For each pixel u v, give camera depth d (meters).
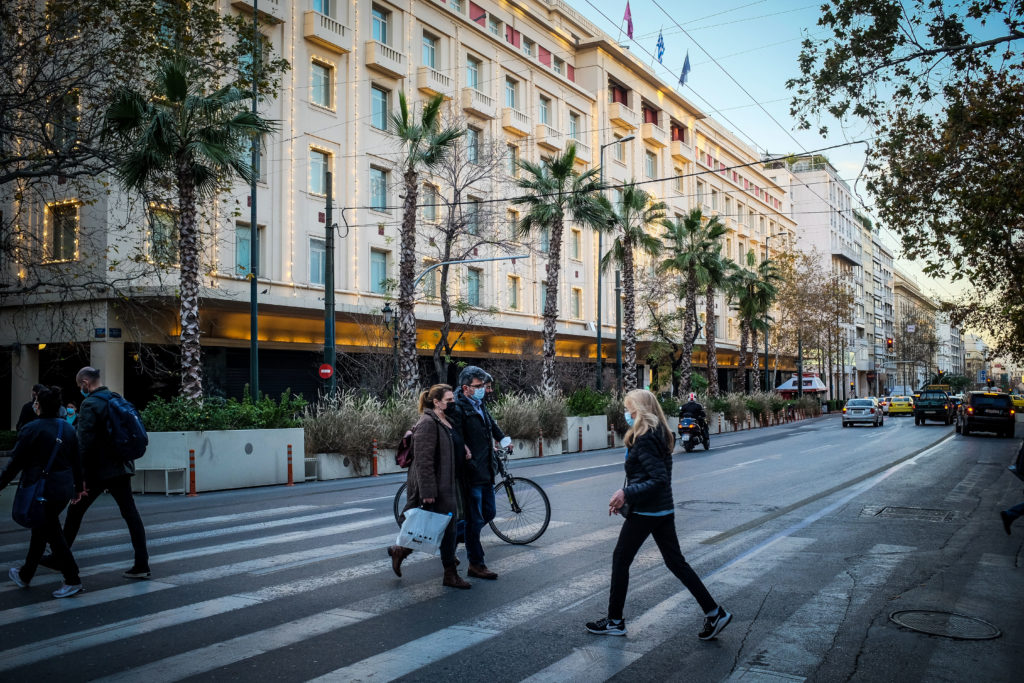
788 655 4.85
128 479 6.88
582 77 48.78
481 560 6.93
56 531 6.22
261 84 17.36
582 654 4.84
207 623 5.46
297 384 30.00
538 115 43.31
